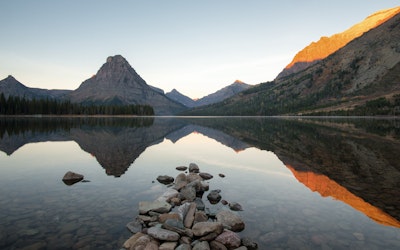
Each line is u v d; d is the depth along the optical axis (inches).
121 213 413.1
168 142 1470.2
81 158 910.4
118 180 625.0
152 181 621.6
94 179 629.9
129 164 826.2
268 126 3176.7
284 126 3095.5
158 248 304.2
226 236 326.6
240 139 1649.9
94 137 1642.5
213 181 636.1
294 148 1181.1
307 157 949.8
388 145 1231.5
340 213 416.8
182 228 346.0
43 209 421.7
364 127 2679.6
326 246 312.2
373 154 988.6
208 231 335.6
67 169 734.5
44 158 902.4
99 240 323.3
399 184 580.4
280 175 690.2
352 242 320.5
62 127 2527.1
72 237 328.5
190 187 521.7
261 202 477.4
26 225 358.6
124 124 3474.4
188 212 399.2
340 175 673.6
